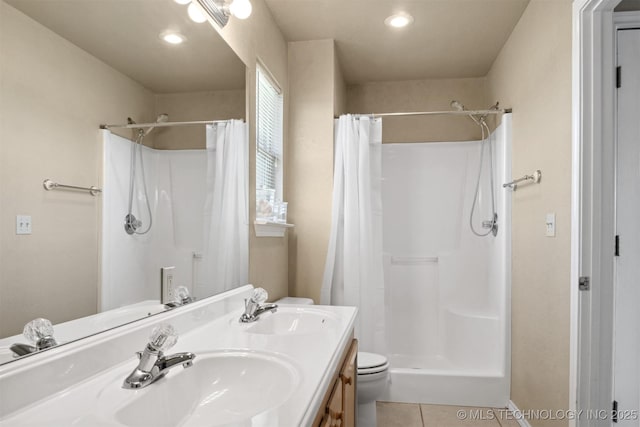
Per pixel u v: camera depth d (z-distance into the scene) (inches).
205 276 65.1
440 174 142.9
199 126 63.8
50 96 36.7
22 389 31.9
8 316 32.6
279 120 111.5
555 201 80.0
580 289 68.8
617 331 71.1
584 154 68.9
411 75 143.2
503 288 110.9
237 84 79.1
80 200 40.5
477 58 128.8
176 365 40.8
